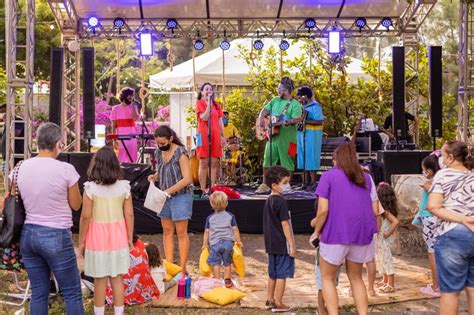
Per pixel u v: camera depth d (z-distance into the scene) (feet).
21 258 18.22
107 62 98.94
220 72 50.14
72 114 41.39
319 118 34.68
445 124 53.01
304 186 34.37
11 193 16.42
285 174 19.21
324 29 41.73
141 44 40.55
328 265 16.76
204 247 21.72
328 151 40.09
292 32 41.47
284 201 19.19
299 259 25.93
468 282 15.55
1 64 76.54
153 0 39.34
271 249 19.21
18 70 65.62
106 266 16.94
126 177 28.78
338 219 16.52
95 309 17.47
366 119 44.11
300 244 28.14
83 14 39.83
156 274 20.59
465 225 15.14
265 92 48.62
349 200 16.55
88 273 17.02
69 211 16.08
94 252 16.92
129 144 35.47
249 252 26.99
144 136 34.09
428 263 25.49
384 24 41.29
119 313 17.42
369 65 50.75
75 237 29.04
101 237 16.90
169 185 21.85
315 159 34.71
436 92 36.42
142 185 28.81
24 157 28.09
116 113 35.63
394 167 29.86
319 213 16.72
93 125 35.53
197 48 41.73
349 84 49.75
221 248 21.17
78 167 28.07
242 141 47.06
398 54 38.27
